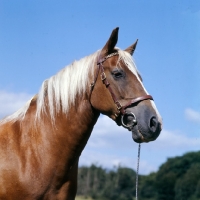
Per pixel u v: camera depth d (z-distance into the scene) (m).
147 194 28.30
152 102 4.47
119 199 33.81
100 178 35.66
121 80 4.54
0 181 4.51
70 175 4.71
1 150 4.64
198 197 22.22
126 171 35.12
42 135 4.68
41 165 4.57
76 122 4.68
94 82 4.67
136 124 4.41
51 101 4.75
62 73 4.85
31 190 4.50
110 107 4.59
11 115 5.02
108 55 4.69
